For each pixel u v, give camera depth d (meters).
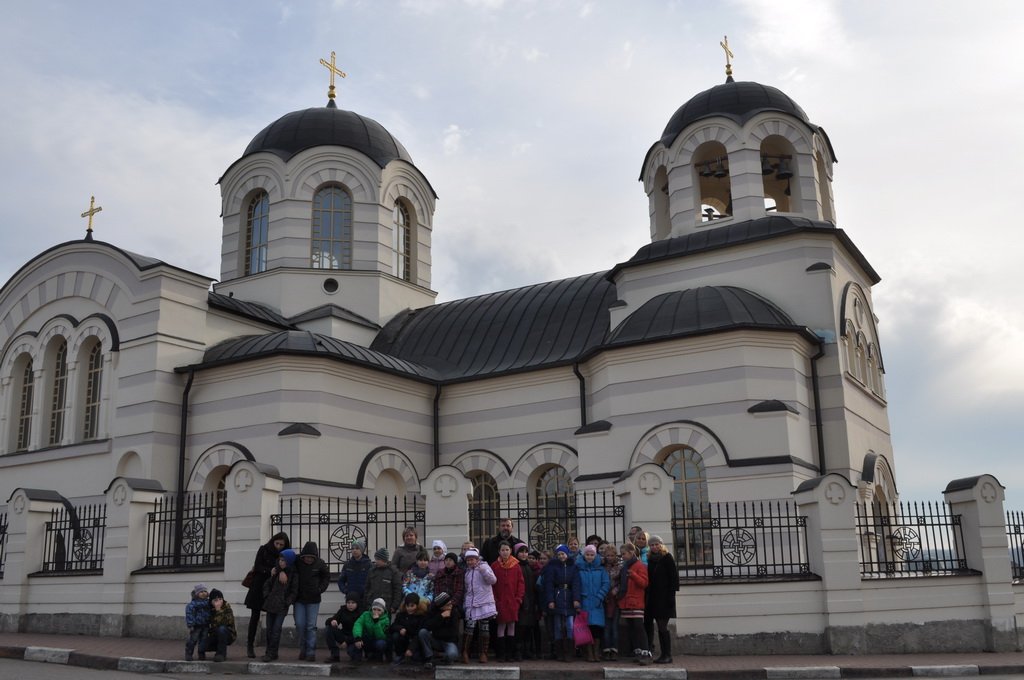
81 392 27.92
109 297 27.66
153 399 25.70
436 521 17.27
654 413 23.89
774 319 24.36
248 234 34.53
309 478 24.17
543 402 27.38
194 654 15.75
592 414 26.34
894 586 17.16
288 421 24.62
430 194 36.78
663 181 31.48
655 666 14.80
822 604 16.92
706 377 23.53
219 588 17.89
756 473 22.41
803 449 23.39
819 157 30.50
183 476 25.72
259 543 17.55
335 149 33.97
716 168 30.34
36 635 20.20
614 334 25.41
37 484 27.86
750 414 22.81
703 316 24.20
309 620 15.25
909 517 18.36
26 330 29.77
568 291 31.31
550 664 14.91
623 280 28.77
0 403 29.70
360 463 25.83
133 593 19.36
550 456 26.77
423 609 14.83
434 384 28.80
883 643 16.88
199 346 27.20
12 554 21.72
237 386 25.53
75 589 20.41
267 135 35.09
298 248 33.16
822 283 25.83
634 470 17.58
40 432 28.27
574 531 25.77
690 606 17.05
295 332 26.06
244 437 25.03
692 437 23.19
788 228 26.56
